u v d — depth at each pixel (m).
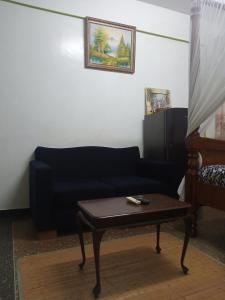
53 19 3.07
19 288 1.56
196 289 1.56
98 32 3.29
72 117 3.23
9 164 2.95
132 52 3.50
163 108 3.57
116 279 1.66
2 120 2.89
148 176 3.14
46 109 3.09
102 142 3.42
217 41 2.15
